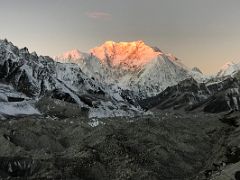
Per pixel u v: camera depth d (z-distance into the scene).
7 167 119.62
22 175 118.50
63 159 125.81
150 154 144.25
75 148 138.38
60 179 114.56
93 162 125.50
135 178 123.69
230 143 148.25
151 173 128.12
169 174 135.25
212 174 123.19
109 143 141.38
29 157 127.38
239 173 109.00
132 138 157.25
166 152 150.12
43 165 120.31
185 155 157.38
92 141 147.12
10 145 142.00
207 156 162.50
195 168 146.25
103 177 121.69
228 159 133.75
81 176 119.25
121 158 132.88
